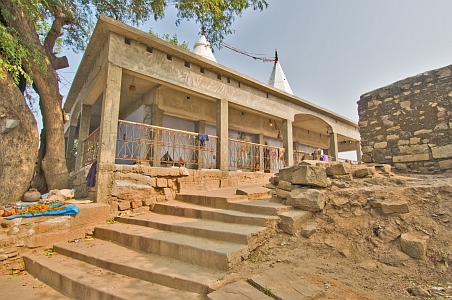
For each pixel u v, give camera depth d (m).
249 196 5.45
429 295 2.31
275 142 13.41
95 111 10.65
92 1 7.67
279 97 10.58
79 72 8.13
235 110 11.19
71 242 4.46
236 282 2.63
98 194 5.29
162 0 7.71
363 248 3.21
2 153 5.02
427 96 6.25
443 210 3.25
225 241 3.56
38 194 5.44
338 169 5.01
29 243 4.09
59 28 7.32
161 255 3.63
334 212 4.00
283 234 3.88
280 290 2.38
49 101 6.46
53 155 6.58
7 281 3.50
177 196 6.32
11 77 5.16
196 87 7.66
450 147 5.73
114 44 6.06
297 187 4.82
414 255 2.86
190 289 2.69
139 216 5.31
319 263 3.07
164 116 8.97
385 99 7.04
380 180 4.56
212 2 7.88
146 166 6.05
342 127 14.06
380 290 2.46
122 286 2.86
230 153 9.80
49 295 3.11
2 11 5.00
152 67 6.67
